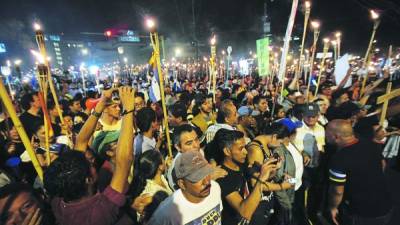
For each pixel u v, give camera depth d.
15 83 13.51
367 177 2.86
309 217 4.22
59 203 1.69
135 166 2.84
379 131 3.82
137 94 5.90
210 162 3.09
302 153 4.26
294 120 4.56
